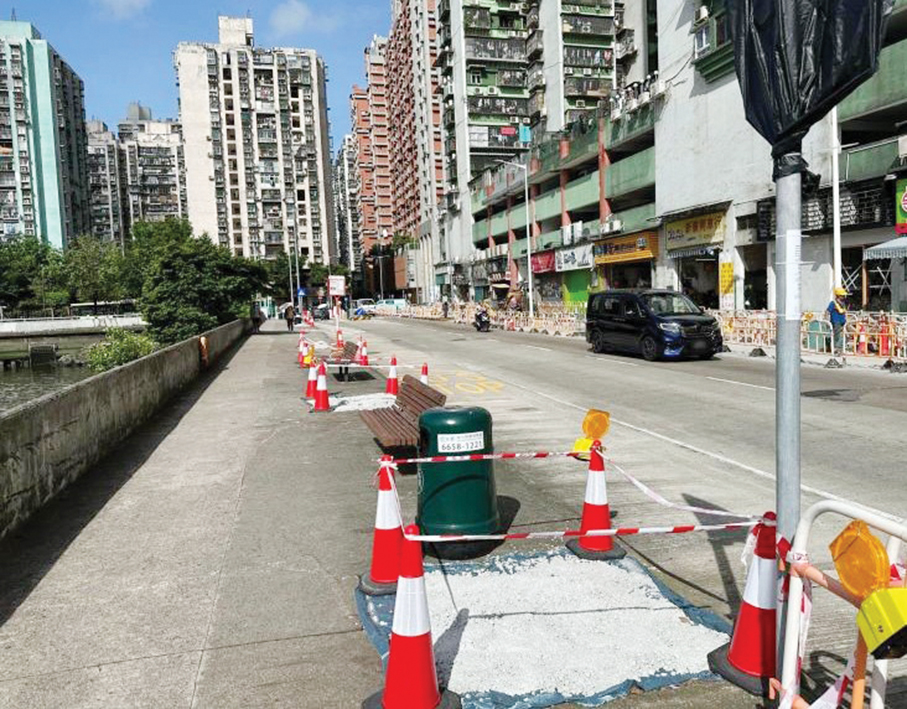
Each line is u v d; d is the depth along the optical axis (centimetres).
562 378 1543
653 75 3331
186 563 504
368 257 13675
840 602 424
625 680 337
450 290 7688
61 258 9019
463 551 502
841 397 1158
